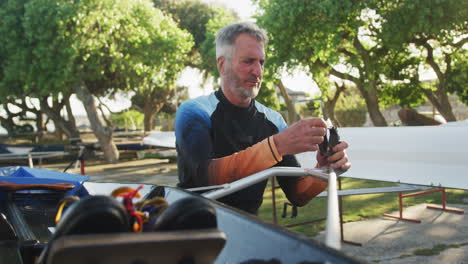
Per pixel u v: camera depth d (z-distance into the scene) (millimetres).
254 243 924
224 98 2230
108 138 18562
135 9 18344
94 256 574
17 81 18141
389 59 18828
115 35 17109
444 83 18016
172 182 10656
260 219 993
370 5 15039
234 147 2205
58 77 16172
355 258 676
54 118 24094
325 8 14633
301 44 16484
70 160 18969
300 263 754
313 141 1780
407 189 3607
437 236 4508
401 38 15438
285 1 15500
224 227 1067
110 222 717
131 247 584
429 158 2375
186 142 2080
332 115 22172
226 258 1001
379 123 18297
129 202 848
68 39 15680
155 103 30656
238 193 2104
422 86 19562
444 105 18172
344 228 4949
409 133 2570
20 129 38469
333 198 981
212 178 1941
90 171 14703
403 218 5281
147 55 18406
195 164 2010
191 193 1364
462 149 2320
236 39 2180
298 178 2211
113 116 61812
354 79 17891
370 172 2678
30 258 1780
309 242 771
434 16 14094
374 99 18188
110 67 18156
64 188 2801
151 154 15898
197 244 625
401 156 2590
